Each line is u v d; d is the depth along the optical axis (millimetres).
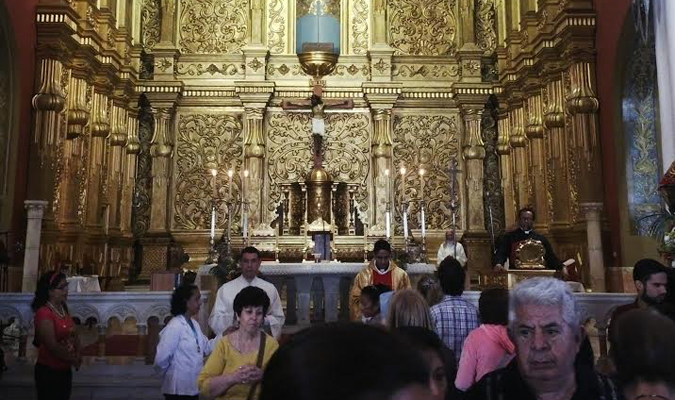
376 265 6820
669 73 7754
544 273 6957
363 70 14961
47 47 10789
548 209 12203
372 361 762
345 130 14828
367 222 14359
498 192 14641
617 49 10273
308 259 11164
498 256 7535
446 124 14953
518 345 2062
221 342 3574
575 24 11086
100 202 12812
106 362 6980
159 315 7184
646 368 1628
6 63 10141
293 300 10133
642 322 1713
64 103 10969
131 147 14211
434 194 14664
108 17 13211
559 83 11969
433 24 15375
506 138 14461
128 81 13812
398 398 752
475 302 7039
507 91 14188
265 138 14719
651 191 10234
